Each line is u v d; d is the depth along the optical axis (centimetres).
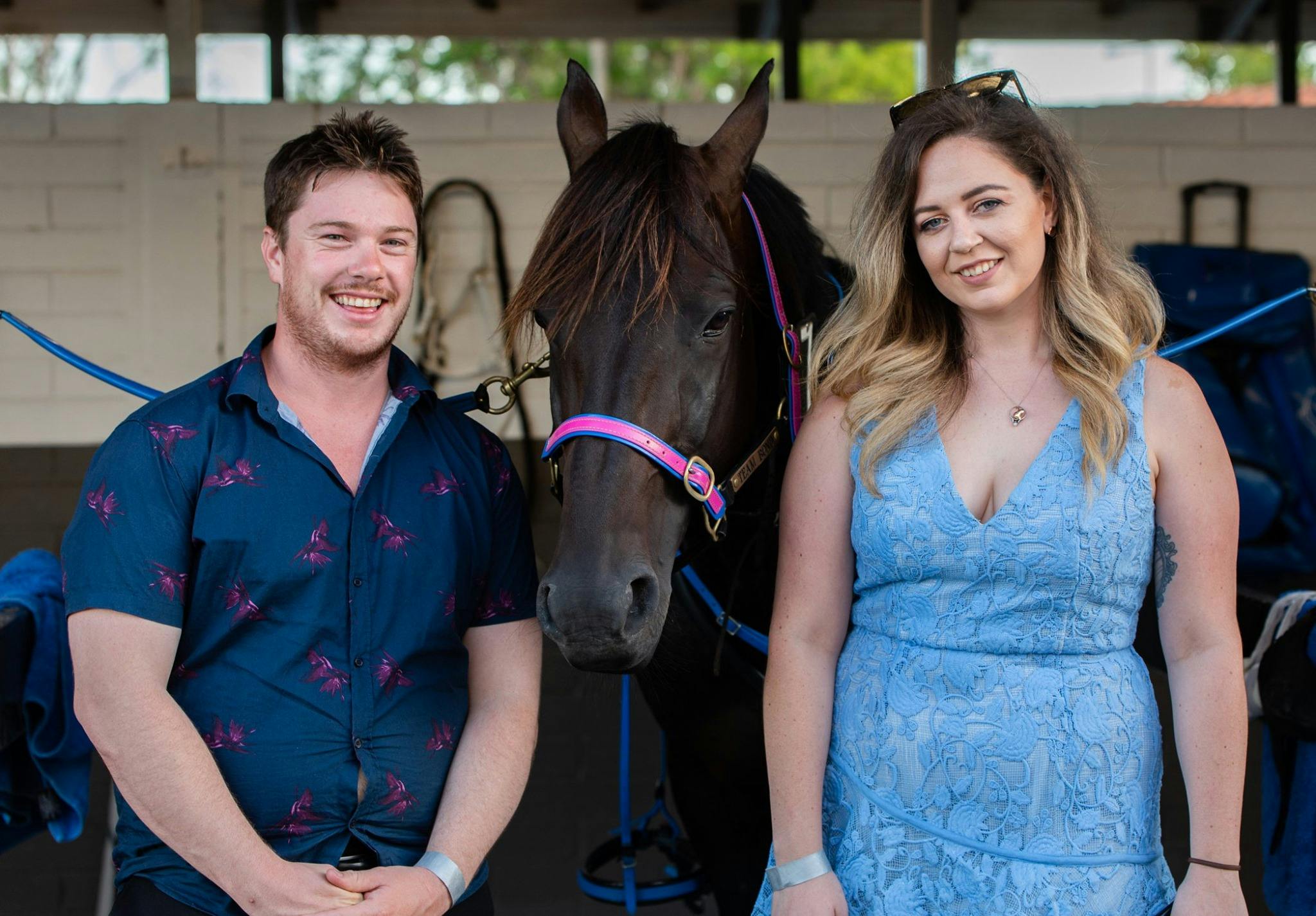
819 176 325
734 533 175
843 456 140
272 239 143
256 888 127
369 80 1462
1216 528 129
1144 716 130
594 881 201
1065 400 133
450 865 137
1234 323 167
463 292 322
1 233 316
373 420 148
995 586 128
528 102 321
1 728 182
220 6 461
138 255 319
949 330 140
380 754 139
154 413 138
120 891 142
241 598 136
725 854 182
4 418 317
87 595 131
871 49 1391
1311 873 171
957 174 132
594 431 138
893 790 130
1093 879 126
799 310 175
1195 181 327
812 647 140
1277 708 172
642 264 141
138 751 128
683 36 485
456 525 147
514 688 153
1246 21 458
